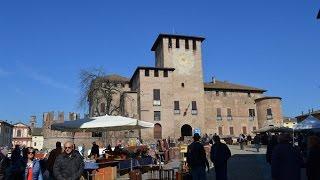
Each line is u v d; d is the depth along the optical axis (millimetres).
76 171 9359
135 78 65188
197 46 67812
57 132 58344
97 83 50906
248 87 74500
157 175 18203
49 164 13227
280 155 8953
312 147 9133
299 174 8961
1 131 95938
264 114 69688
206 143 38312
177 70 65500
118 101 63438
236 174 17922
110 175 17609
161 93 62125
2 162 17094
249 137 53062
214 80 76062
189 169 14031
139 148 25000
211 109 69562
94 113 50625
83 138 57188
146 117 60062
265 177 16516
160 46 67938
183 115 63562
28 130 117062
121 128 20062
